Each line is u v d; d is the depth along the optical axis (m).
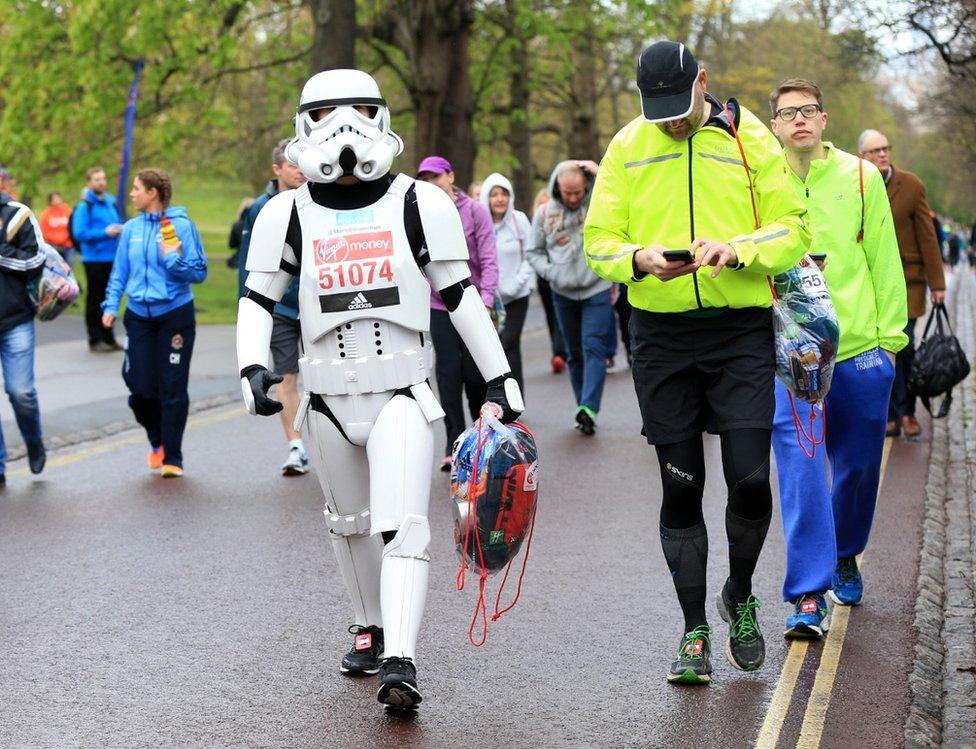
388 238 5.15
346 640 6.12
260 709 5.23
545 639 6.10
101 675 5.64
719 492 9.34
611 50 35.84
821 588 6.01
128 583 7.11
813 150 6.19
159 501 9.23
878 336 6.26
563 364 16.80
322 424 5.29
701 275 5.20
